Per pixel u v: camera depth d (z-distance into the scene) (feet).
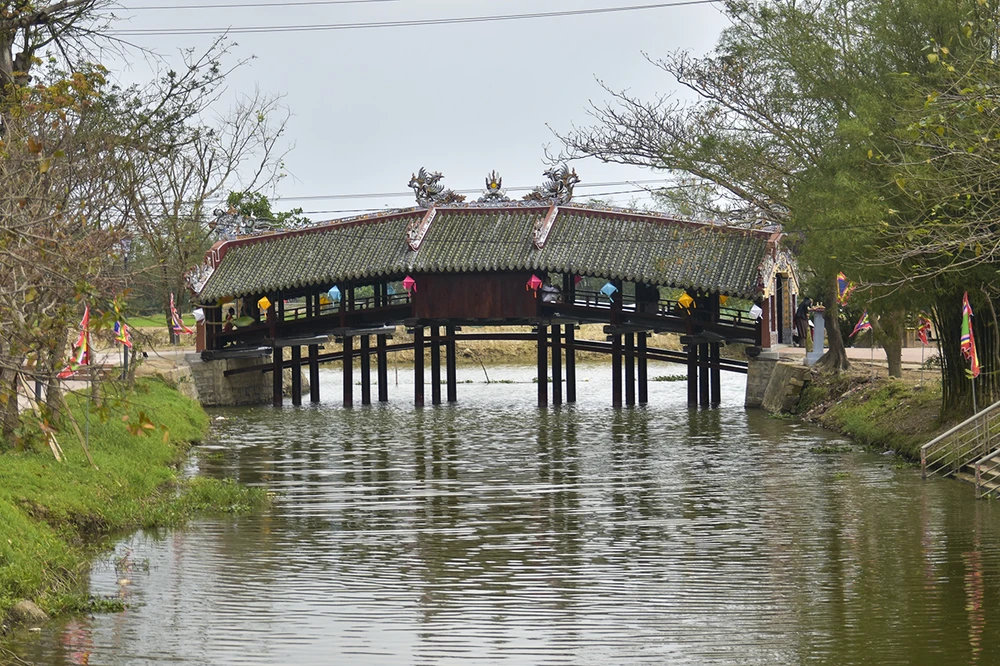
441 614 86.17
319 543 109.81
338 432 203.92
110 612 86.38
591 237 233.55
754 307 223.10
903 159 123.95
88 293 79.25
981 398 148.46
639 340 247.50
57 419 134.92
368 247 243.60
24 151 100.12
